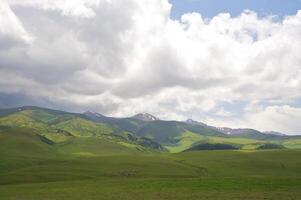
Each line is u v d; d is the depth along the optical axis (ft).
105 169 576.61
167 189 291.99
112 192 285.23
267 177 355.97
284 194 246.06
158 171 577.02
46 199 258.98
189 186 304.09
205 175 560.20
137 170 576.61
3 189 346.95
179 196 252.83
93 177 501.15
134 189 299.79
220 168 634.84
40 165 624.18
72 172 536.01
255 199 229.04
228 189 279.69
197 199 236.22
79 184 357.61
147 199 242.99
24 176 491.72
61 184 365.20
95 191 296.71
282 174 582.76
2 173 534.78
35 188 341.82
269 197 234.79
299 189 269.03
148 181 354.13
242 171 606.96
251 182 313.53
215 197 242.78
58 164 630.33
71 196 270.87
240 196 243.19
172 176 531.50
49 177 488.85
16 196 284.82
